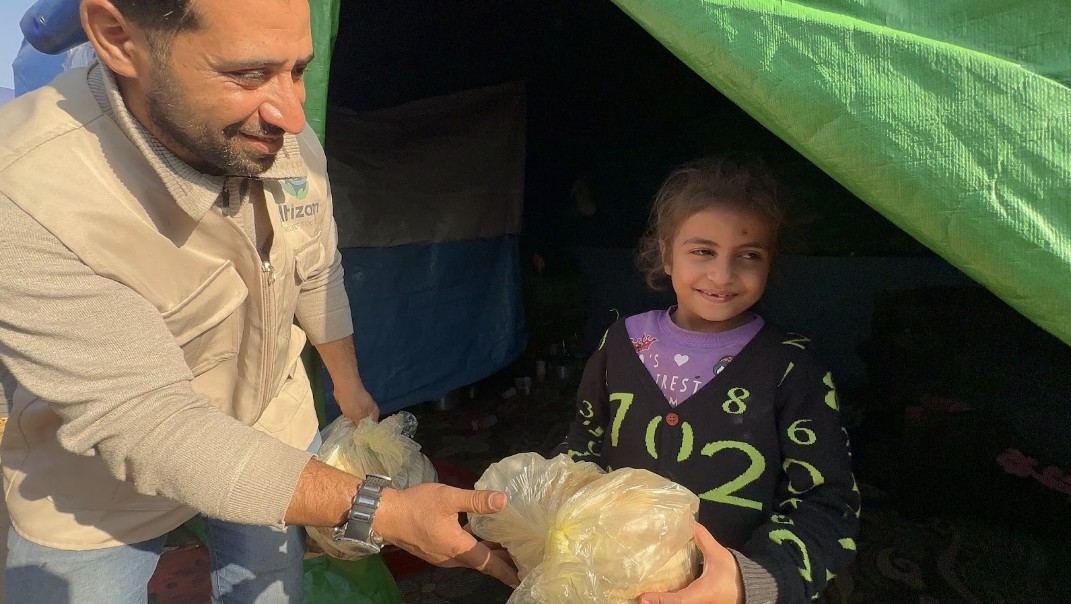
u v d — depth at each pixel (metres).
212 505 0.95
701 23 0.91
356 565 2.00
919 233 0.85
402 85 3.58
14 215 0.89
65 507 1.17
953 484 2.47
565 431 3.45
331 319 1.70
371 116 3.24
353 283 3.18
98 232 0.97
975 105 0.79
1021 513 2.33
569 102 4.20
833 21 0.85
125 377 0.94
